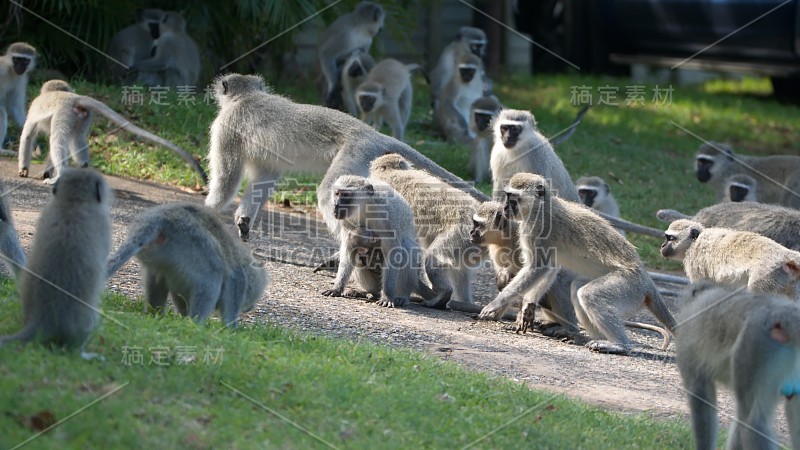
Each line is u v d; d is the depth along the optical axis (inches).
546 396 383.2
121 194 636.1
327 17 1033.5
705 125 1179.3
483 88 964.0
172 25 896.3
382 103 869.2
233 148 595.2
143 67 876.6
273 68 1030.4
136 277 469.1
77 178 322.7
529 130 645.3
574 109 1154.0
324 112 588.7
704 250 513.7
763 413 301.9
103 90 838.5
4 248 407.2
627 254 500.7
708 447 327.3
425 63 1291.8
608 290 488.7
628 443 350.9
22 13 880.9
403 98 903.1
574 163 920.9
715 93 1419.8
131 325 347.9
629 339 515.2
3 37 874.1
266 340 385.1
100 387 295.7
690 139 1109.1
